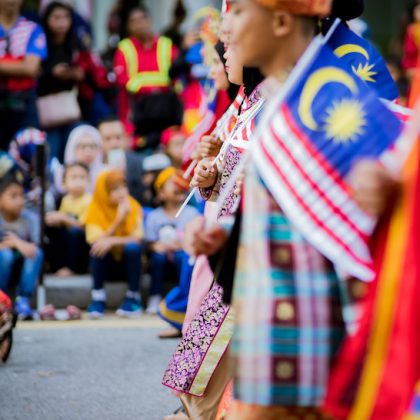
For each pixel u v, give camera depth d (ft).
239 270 17.76
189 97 62.80
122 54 64.28
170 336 44.50
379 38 108.99
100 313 49.70
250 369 17.28
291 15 18.10
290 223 17.48
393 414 15.58
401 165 15.96
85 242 53.26
